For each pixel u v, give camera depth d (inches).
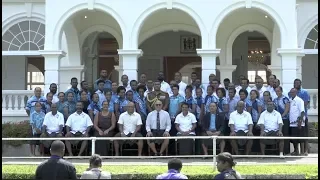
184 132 529.7
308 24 736.3
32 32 762.2
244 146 542.6
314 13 735.7
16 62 866.1
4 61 864.3
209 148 545.6
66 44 774.5
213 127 534.6
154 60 881.5
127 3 646.5
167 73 880.9
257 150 548.1
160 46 882.1
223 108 544.7
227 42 773.3
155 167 469.1
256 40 871.1
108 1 645.9
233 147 529.3
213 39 639.1
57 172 349.7
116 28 775.1
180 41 879.7
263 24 753.0
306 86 817.5
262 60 869.8
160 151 531.8
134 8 645.3
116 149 531.2
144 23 700.7
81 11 653.9
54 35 646.5
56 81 644.7
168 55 880.9
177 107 556.1
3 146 589.6
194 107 552.4
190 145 530.3
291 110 544.7
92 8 647.1
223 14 641.0
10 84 863.7
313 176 427.2
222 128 535.5
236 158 530.0
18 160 526.9
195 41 876.6
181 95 569.0
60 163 352.2
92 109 548.7
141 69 882.8
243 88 580.1
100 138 469.1
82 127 534.6
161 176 355.6
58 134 534.6
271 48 757.9
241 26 761.0
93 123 543.8
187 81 877.2
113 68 867.4
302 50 684.1
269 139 516.7
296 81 563.5
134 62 642.2
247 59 871.1
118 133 538.6
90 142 541.3
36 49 759.7
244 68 871.1
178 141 539.2
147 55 882.1
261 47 871.1
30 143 547.8
